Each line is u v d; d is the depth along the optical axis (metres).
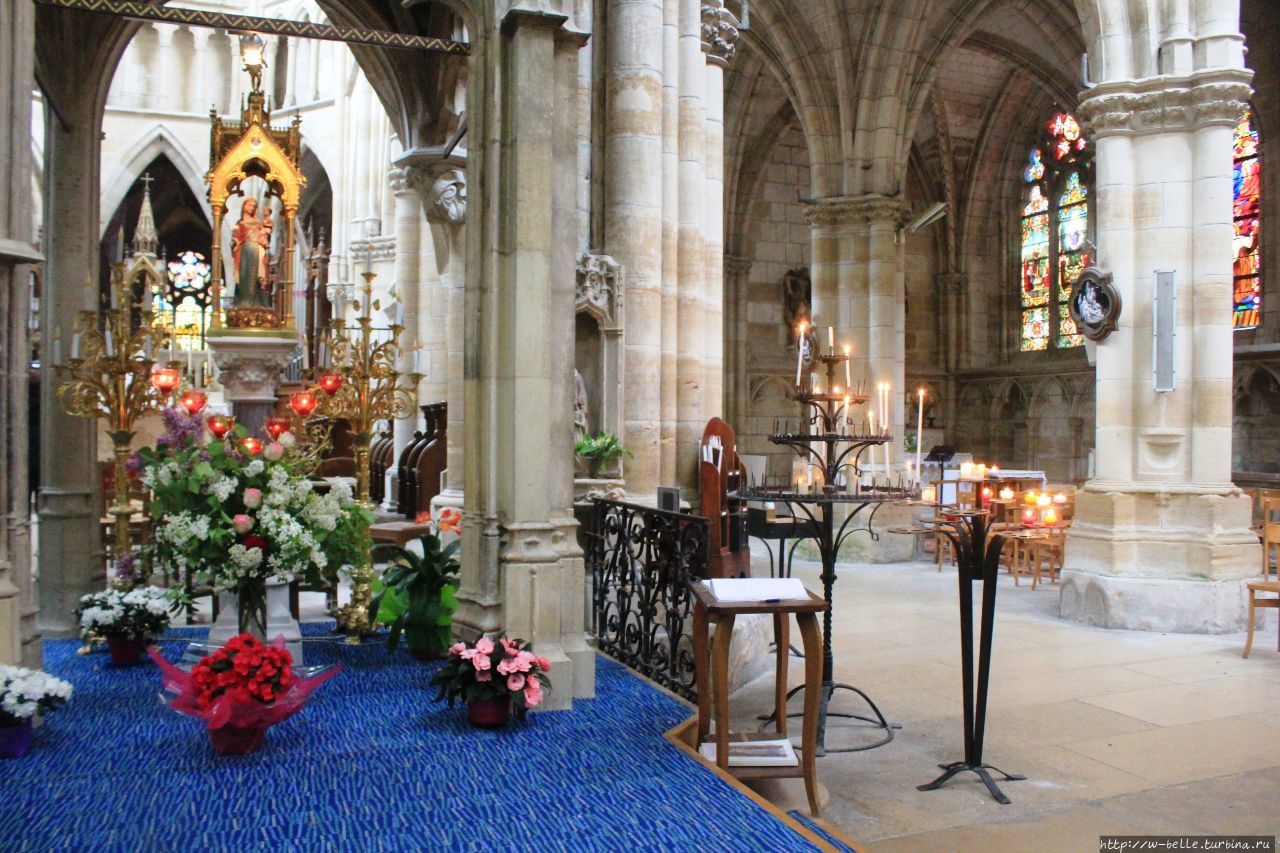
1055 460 24.55
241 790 4.51
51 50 7.80
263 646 5.11
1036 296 25.67
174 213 32.75
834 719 7.36
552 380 6.23
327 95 25.80
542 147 6.04
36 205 23.33
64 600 7.58
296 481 6.24
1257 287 19.61
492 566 6.09
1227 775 6.26
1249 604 9.87
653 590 7.07
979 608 11.98
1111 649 9.81
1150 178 11.34
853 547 16.20
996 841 5.23
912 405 26.53
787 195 26.78
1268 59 18.95
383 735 5.33
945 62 22.83
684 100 9.66
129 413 8.01
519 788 4.59
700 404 9.87
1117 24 11.41
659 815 4.29
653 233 9.11
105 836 3.98
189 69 27.19
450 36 10.90
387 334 18.14
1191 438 11.19
